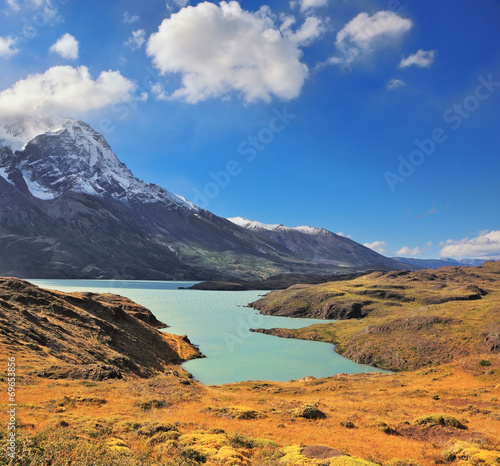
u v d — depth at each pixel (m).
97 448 17.52
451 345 90.06
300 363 95.81
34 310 70.94
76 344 61.84
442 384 60.47
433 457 22.55
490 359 68.31
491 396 47.03
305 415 33.28
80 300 87.31
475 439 25.66
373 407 40.69
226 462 17.77
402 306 159.25
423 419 31.56
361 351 101.81
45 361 47.59
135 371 64.31
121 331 85.06
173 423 27.22
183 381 48.91
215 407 34.09
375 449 23.95
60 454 15.93
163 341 99.81
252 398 44.53
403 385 61.94
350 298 176.88
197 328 147.75
